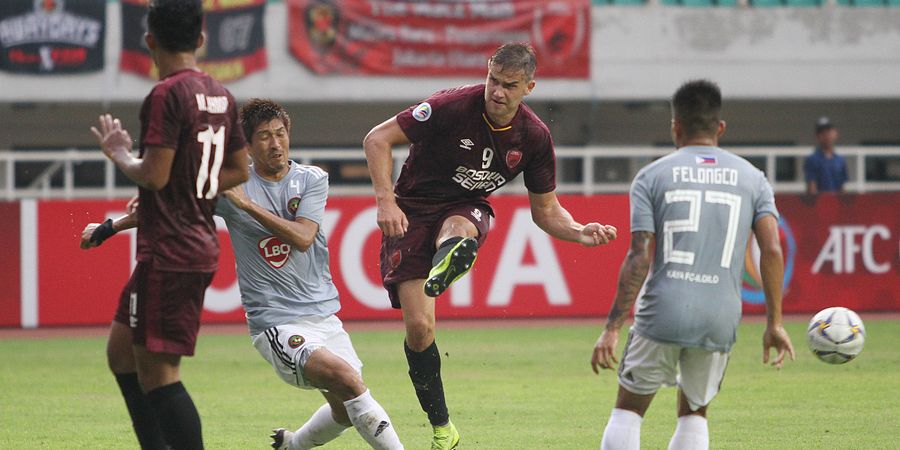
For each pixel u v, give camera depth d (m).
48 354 35.78
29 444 20.92
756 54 60.78
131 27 56.69
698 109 15.49
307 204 17.45
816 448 20.27
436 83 58.19
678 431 15.69
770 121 65.69
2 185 59.78
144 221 14.23
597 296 43.62
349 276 42.81
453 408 25.19
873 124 66.31
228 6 56.69
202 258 14.27
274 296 17.48
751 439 21.12
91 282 42.12
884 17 61.34
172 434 14.30
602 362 15.28
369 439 16.70
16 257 42.00
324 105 63.03
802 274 44.59
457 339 38.84
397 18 57.81
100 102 57.19
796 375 30.12
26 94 56.50
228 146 14.71
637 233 15.12
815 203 44.66
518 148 18.72
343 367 16.72
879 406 25.06
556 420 23.59
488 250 43.25
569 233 19.38
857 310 44.81
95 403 26.17
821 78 61.16
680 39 60.19
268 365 33.06
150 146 13.71
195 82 14.20
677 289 14.93
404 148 50.56
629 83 59.72
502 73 17.55
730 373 30.53
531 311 43.31
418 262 18.98
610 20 59.62
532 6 58.44
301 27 57.31
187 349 14.25
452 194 19.19
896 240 45.00
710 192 15.13
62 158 50.56
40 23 56.38
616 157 63.75
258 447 20.64
